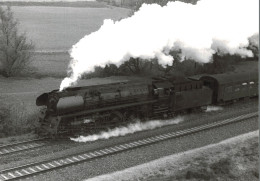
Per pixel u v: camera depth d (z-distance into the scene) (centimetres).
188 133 2495
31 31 7194
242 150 2269
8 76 4656
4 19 4581
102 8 11219
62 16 9419
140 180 1842
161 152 2197
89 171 1912
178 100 2866
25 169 1898
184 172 1925
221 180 1861
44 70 4897
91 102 2373
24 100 3481
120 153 2144
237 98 3403
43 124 2370
